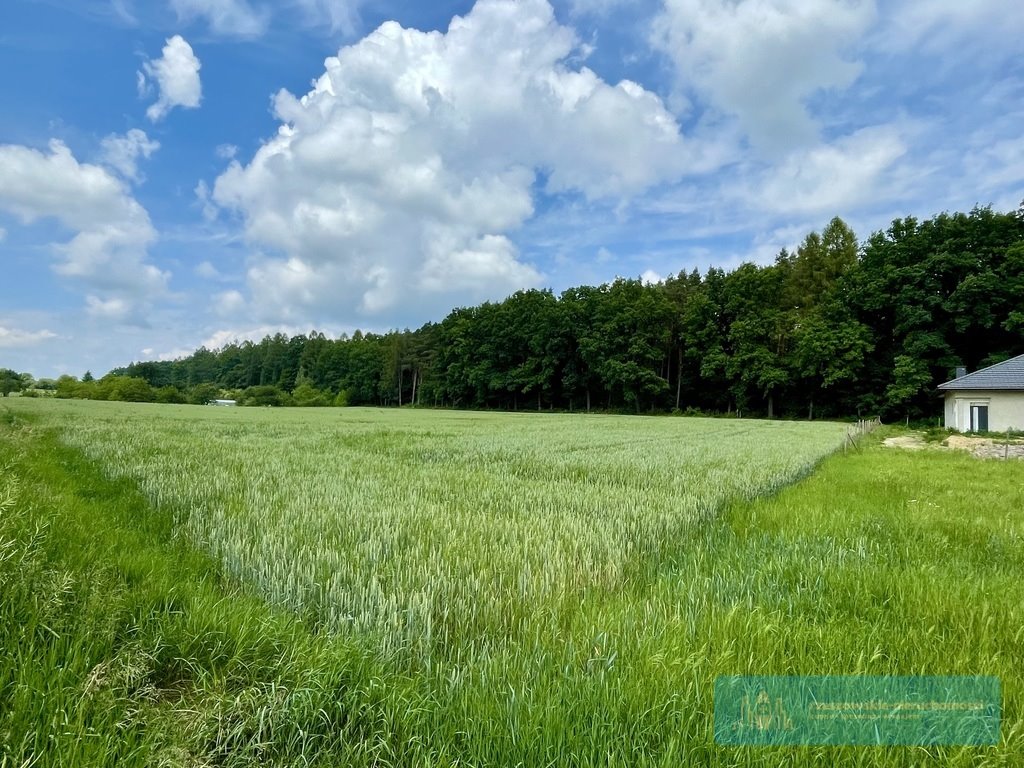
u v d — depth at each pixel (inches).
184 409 2009.1
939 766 88.1
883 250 2158.0
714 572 174.4
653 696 98.6
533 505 287.6
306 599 144.7
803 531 241.6
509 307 3250.5
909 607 147.8
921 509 302.8
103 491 291.3
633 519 253.6
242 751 87.6
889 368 2079.2
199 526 212.2
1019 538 235.5
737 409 2496.3
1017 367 1252.5
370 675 105.3
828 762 88.5
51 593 116.0
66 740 81.8
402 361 3846.0
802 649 119.3
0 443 391.5
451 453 593.6
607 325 2684.5
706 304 2532.0
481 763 86.4
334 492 304.0
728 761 86.7
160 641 113.2
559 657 115.3
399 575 157.6
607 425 1473.9
